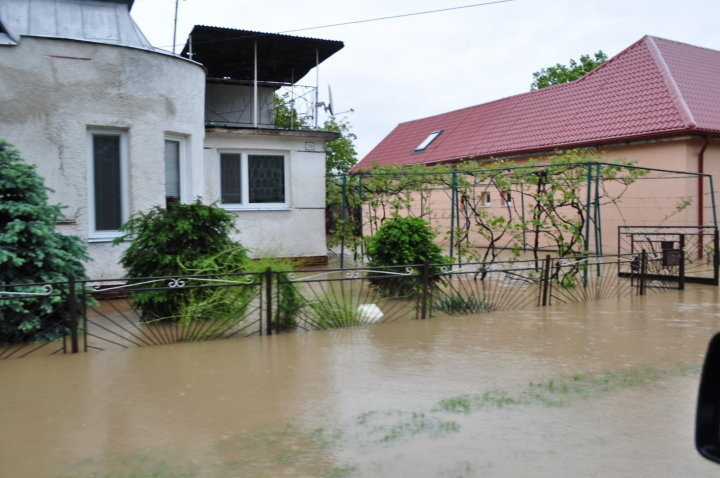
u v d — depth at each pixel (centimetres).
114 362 575
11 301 614
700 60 1886
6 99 817
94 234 903
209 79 1678
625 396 479
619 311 855
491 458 364
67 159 861
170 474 343
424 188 1507
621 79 1875
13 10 1011
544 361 584
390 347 638
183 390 493
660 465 354
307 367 560
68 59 857
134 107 912
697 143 1516
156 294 692
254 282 696
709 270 1286
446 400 469
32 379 521
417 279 816
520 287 1019
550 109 2056
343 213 1402
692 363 577
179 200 1012
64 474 343
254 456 367
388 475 342
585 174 1143
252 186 1322
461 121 2544
